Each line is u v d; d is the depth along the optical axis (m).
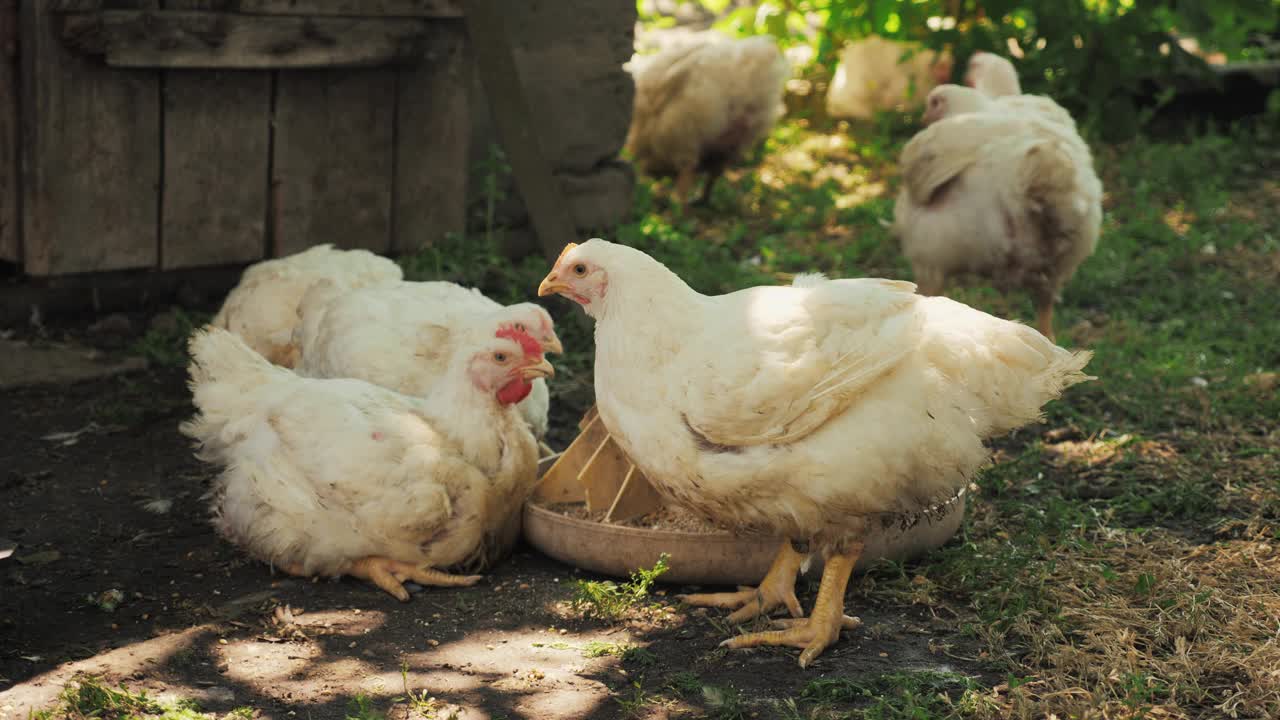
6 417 2.53
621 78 3.23
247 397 2.19
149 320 2.85
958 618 2.11
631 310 2.05
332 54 2.87
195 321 2.83
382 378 2.30
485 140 3.13
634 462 2.09
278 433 2.16
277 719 1.95
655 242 3.24
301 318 2.46
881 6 4.26
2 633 2.07
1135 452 2.46
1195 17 3.98
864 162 4.19
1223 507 2.31
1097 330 2.89
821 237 3.42
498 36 2.86
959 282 3.09
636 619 2.12
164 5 2.74
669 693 1.99
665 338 2.04
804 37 4.71
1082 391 2.66
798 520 2.04
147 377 2.68
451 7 2.96
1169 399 2.61
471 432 2.17
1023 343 2.04
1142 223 3.43
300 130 2.91
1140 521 2.30
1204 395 2.60
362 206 2.99
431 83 3.01
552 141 3.17
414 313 2.34
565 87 3.16
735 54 3.48
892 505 2.03
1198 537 2.26
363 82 2.95
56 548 2.23
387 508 2.13
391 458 2.13
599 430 2.27
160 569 2.20
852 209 3.60
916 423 2.01
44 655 2.03
